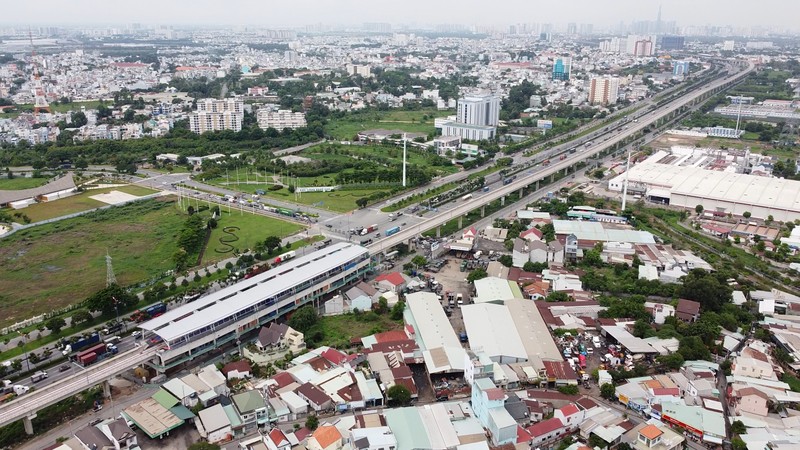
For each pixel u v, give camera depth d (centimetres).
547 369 18412
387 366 18762
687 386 17712
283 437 15350
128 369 18338
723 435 15475
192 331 19262
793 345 19888
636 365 18988
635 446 15250
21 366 19025
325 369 18738
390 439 15000
